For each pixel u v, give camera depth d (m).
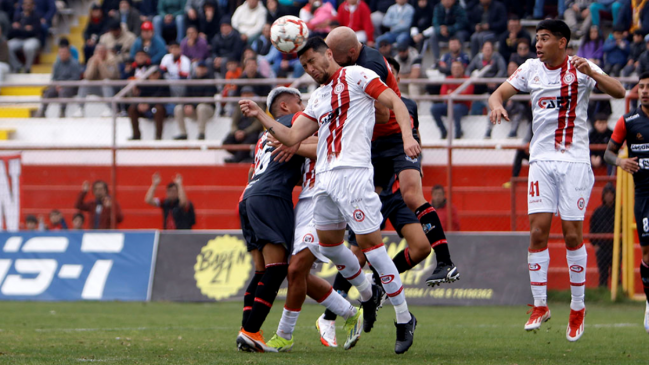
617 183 40.84
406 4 55.72
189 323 30.44
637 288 43.16
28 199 51.84
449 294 40.88
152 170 51.19
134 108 50.81
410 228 21.64
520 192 44.44
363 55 20.86
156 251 43.84
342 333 26.16
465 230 45.84
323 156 18.34
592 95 42.69
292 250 20.03
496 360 18.38
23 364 16.88
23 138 55.84
